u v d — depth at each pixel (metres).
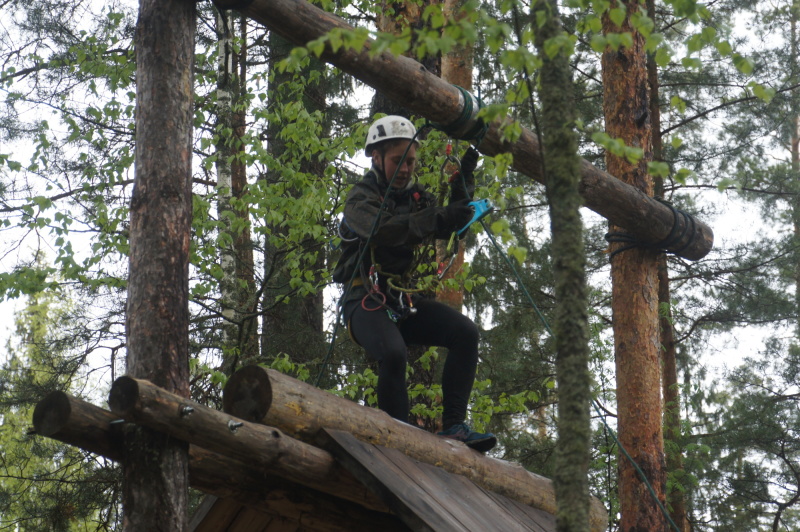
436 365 12.84
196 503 11.61
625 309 7.53
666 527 7.43
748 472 17.27
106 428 3.91
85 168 10.62
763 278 16.56
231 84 12.22
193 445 4.23
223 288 11.42
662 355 15.30
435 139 8.85
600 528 5.64
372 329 4.80
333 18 4.80
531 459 16.47
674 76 16.20
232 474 4.37
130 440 3.92
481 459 4.98
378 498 4.25
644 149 8.00
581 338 2.81
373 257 4.80
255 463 4.01
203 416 3.75
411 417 9.97
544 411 18.81
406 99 5.07
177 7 4.53
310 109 13.83
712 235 7.12
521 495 5.19
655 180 14.91
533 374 16.25
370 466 4.14
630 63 8.11
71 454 12.80
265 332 12.98
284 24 4.69
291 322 12.37
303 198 8.98
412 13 9.87
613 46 3.50
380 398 4.79
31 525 11.87
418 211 4.87
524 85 3.35
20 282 9.27
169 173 4.35
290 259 9.64
